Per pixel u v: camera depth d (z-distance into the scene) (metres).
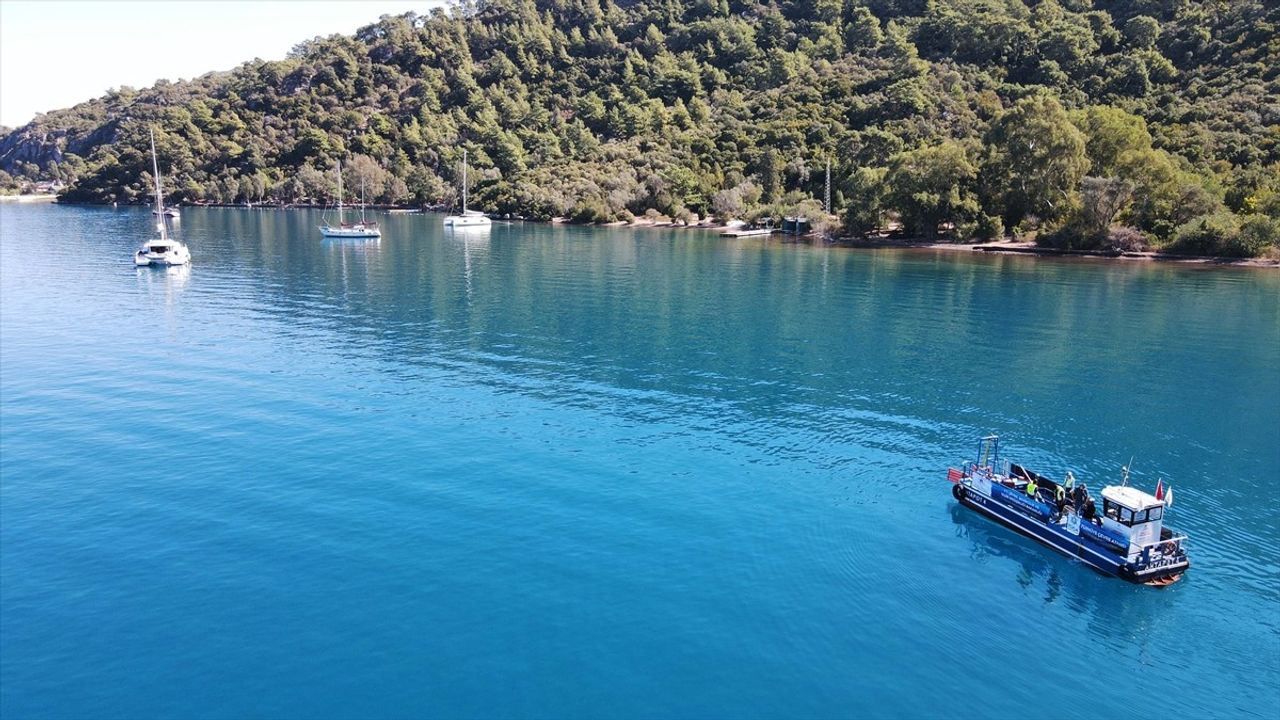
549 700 28.06
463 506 41.88
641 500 43.00
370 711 27.52
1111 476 47.72
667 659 30.25
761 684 29.09
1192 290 110.75
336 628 31.83
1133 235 146.38
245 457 47.88
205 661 29.97
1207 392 63.53
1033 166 160.62
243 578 35.16
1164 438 53.75
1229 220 140.25
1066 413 58.31
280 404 57.78
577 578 35.38
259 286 111.75
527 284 114.75
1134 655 31.66
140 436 51.12
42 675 29.28
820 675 29.70
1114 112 162.50
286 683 28.84
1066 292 109.25
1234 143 163.50
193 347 74.56
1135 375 68.00
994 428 55.06
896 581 36.25
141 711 27.58
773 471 47.25
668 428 54.00
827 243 176.25
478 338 79.62
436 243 176.38
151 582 34.88
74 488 43.56
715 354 73.81
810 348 76.44
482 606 33.25
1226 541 40.62
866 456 49.84
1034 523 40.22
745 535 39.56
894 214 193.75
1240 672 30.73
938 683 29.56
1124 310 96.31
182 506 41.59
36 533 38.78
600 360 71.38
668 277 122.94
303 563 36.28
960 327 86.44
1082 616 34.06
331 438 51.16
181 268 129.62
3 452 48.25
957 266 136.25
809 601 34.28
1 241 170.88
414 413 56.22
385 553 37.16
